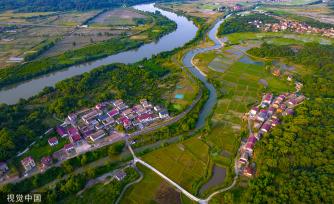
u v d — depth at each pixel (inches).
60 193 6491.1
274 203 5753.0
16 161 7480.3
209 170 7121.1
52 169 7185.0
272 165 6796.3
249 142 7785.4
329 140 7278.5
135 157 7652.6
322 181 6048.2
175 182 6835.6
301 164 6766.7
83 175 6988.2
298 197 5792.3
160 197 6441.9
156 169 7239.2
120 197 6466.5
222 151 7755.9
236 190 6476.4
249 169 6914.4
